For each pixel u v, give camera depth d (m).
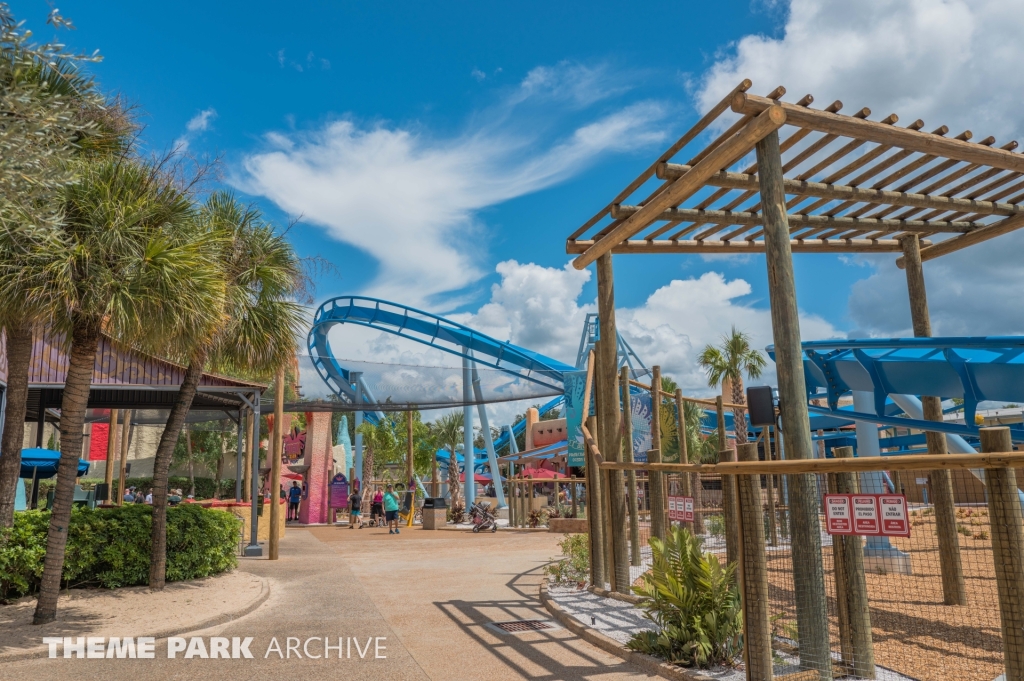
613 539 8.89
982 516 18.53
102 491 15.42
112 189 7.73
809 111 5.93
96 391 17.70
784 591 8.69
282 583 11.09
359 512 27.66
